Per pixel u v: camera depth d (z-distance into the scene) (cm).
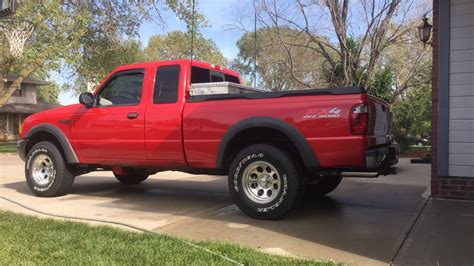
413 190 866
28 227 568
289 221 611
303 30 2208
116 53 2519
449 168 757
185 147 677
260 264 435
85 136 777
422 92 2858
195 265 432
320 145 580
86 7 2252
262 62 2502
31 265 432
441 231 555
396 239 524
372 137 592
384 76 2202
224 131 641
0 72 2244
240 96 639
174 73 708
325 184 767
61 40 2088
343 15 2131
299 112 592
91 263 436
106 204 745
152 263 438
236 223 604
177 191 891
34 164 827
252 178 630
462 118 745
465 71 740
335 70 2241
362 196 802
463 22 741
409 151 2077
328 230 566
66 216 645
